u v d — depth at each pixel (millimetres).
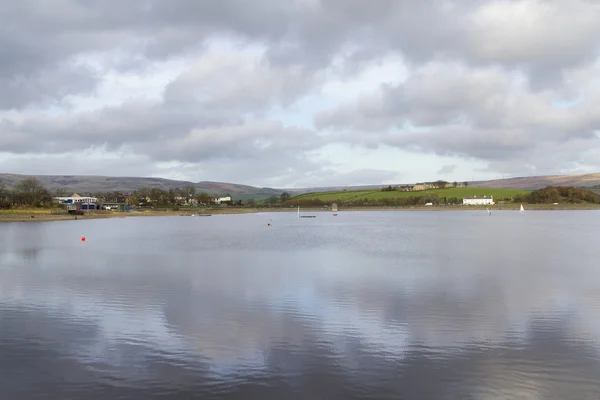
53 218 161250
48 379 16766
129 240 77250
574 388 16031
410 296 29500
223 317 24625
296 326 22984
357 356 18891
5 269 42688
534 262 45719
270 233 96312
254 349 19703
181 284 34031
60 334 21828
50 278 37188
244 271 40375
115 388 16062
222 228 117812
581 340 20766
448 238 78875
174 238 81938
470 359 18547
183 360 18516
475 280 35125
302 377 16891
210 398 15312
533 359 18531
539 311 25703
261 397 15391
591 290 31172
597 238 77500
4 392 15781
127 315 25125
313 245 66375
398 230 103875
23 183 199875
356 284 33594
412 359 18578
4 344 20453
